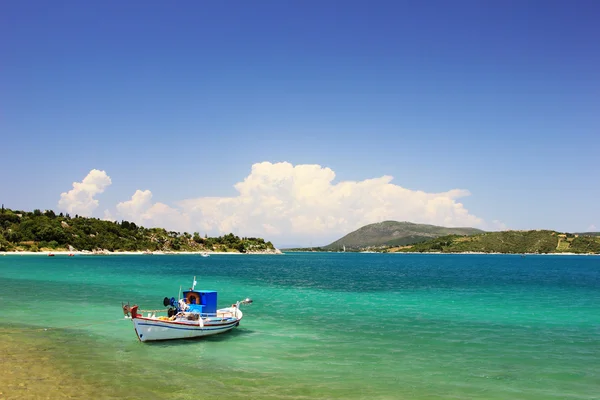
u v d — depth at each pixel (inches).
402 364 878.4
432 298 2011.6
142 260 6825.8
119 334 1124.5
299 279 3270.2
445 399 689.0
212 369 831.1
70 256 7411.4
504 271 4808.1
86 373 788.0
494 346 1037.2
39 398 649.6
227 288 2431.1
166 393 692.1
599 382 778.8
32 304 1630.2
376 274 4104.3
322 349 997.2
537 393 721.0
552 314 1529.3
